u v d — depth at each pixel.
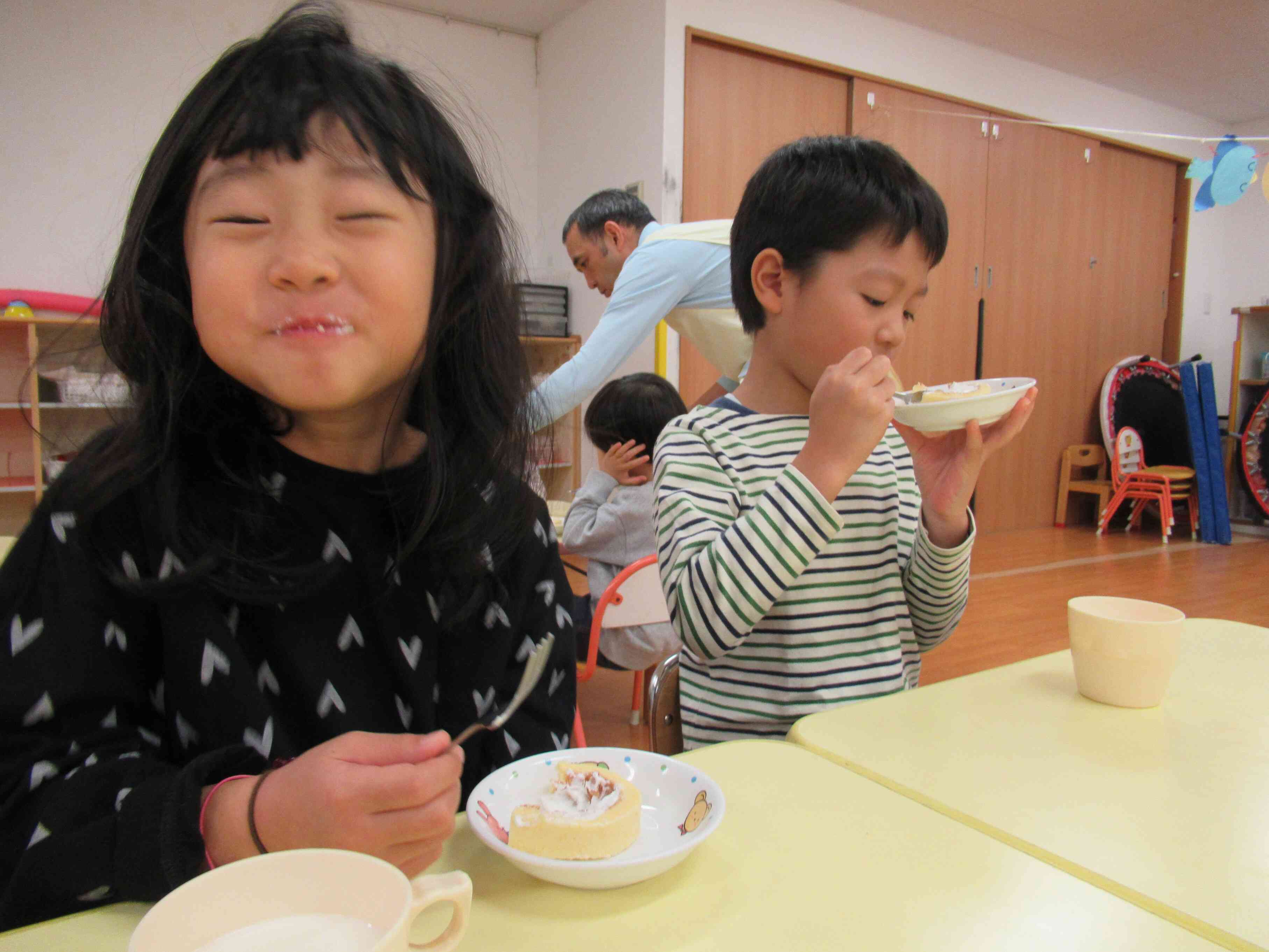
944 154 4.20
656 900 0.42
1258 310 4.78
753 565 0.78
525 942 0.38
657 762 0.56
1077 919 0.41
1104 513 4.82
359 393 0.53
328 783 0.39
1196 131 5.31
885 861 0.46
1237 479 5.05
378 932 0.30
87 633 0.50
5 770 0.46
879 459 1.04
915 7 3.78
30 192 3.16
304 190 0.49
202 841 0.40
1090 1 3.73
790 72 3.65
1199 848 0.48
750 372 1.06
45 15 3.12
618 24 3.53
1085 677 0.74
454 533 0.64
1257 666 0.85
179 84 3.35
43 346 3.05
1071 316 4.93
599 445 1.97
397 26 3.74
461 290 0.64
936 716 0.69
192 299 0.53
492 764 0.68
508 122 4.09
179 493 0.55
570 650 0.75
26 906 0.41
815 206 0.89
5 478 3.23
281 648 0.60
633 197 2.21
